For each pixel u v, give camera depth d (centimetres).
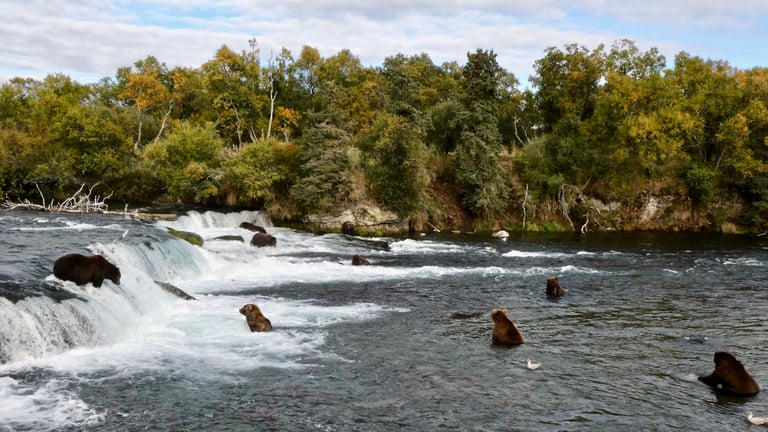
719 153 5684
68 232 2745
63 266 1582
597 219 5350
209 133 4888
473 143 4969
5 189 4619
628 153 5322
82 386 1197
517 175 5488
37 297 1421
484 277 2653
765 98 5550
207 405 1136
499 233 4456
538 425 1099
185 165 4625
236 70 6462
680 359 1518
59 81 6631
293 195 4397
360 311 1947
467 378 1340
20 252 2059
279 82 6888
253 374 1314
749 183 5469
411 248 3672
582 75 5916
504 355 1519
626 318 1952
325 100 4966
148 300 1838
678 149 5438
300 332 1667
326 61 7106
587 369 1424
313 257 3117
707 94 5728
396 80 5756
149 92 6259
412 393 1240
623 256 3506
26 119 5541
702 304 2180
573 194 5375
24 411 1066
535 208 5281
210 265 2653
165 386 1221
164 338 1554
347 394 1220
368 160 4728
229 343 1533
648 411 1179
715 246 4141
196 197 4494
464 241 4150
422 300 2147
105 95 7662
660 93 5447
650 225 5450
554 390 1280
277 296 2136
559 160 5450
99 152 4753
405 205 4619
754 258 3497
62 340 1377
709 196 5416
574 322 1886
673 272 2909
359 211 4541
